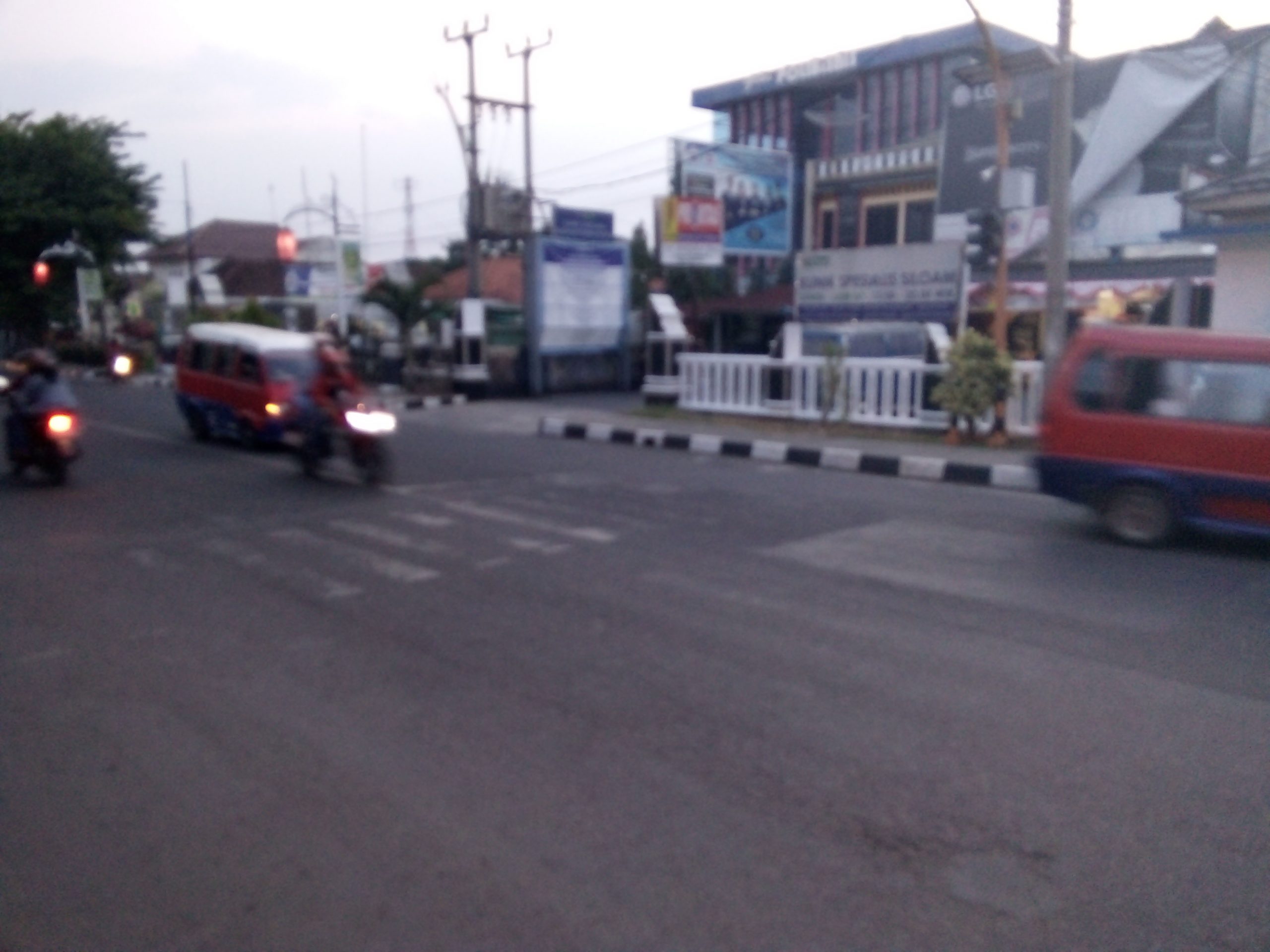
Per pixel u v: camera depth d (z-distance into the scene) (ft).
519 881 12.53
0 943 11.44
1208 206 51.55
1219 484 28.66
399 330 97.76
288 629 22.45
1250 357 28.53
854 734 16.69
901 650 20.70
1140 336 30.14
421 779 15.26
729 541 30.55
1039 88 75.97
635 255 130.82
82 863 13.09
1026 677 19.17
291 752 16.26
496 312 94.94
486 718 17.48
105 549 30.12
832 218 99.14
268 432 50.55
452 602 24.30
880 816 14.05
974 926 11.57
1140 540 30.09
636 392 92.02
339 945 11.31
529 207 85.76
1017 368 49.93
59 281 122.21
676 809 14.28
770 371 59.98
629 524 33.14
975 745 16.26
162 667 20.15
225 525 33.42
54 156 114.62
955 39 91.97
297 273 143.33
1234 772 15.31
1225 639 21.35
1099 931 11.47
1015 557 28.68
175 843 13.55
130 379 110.83
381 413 41.11
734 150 97.09
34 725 17.40
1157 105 70.13
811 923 11.62
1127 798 14.53
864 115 100.48
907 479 43.93
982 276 78.89
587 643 21.25
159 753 16.30
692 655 20.47
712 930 11.48
